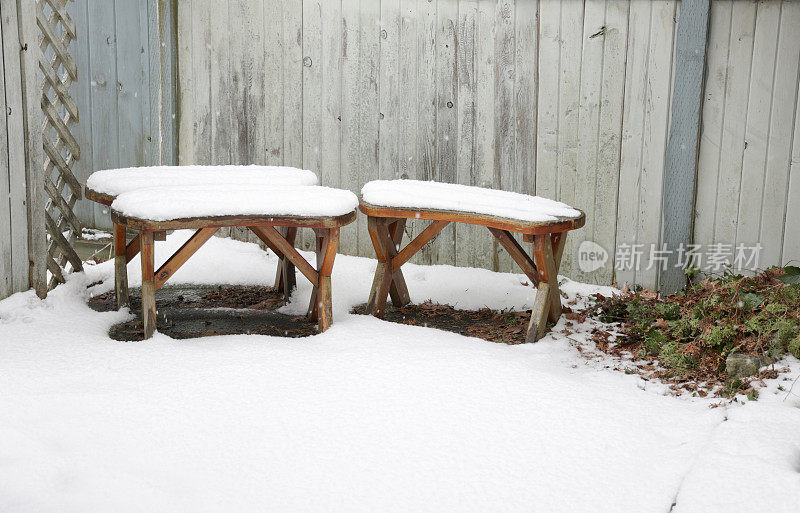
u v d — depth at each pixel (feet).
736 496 10.14
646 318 16.39
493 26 19.15
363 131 21.01
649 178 18.22
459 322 17.21
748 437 11.44
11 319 16.15
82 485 10.36
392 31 20.22
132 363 13.94
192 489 10.39
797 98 16.76
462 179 20.11
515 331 16.58
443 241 20.43
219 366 13.76
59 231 18.28
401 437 11.65
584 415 12.21
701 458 11.01
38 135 17.29
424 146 20.39
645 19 17.72
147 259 15.20
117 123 24.14
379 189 16.92
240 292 18.99
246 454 11.21
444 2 19.54
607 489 10.47
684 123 17.56
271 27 21.65
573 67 18.56
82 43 24.06
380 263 17.40
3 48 16.37
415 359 14.06
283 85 21.79
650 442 11.54
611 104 18.34
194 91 23.09
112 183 16.89
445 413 12.28
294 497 10.27
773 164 17.16
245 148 22.63
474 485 10.56
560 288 18.85
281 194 15.79
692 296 16.85
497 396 12.76
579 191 18.95
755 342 14.25
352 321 16.42
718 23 17.15
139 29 23.22
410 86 20.27
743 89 17.17
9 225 16.83
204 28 22.58
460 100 19.80
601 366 14.49
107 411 12.21
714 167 17.70
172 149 23.56
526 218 15.07
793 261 17.26
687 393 13.32
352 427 11.90
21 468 10.57
